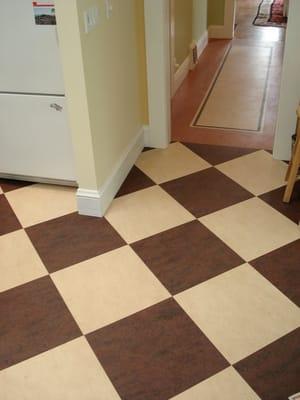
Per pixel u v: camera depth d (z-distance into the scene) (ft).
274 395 5.27
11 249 7.61
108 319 6.30
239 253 7.38
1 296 6.72
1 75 7.92
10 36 7.47
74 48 6.76
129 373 5.58
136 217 8.29
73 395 5.35
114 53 8.20
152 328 6.15
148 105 10.11
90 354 5.82
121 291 6.73
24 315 6.41
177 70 13.71
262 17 21.27
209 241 7.66
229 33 18.35
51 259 7.39
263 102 12.70
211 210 8.43
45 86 7.86
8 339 6.07
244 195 8.83
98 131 7.84
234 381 5.44
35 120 8.29
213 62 15.94
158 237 7.78
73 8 6.43
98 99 7.68
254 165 9.79
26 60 7.66
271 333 6.02
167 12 9.24
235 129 11.33
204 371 5.57
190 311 6.38
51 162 8.75
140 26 9.23
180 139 10.98
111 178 8.61
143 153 10.41
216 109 12.44
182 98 13.21
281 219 8.14
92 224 8.13
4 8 7.22
